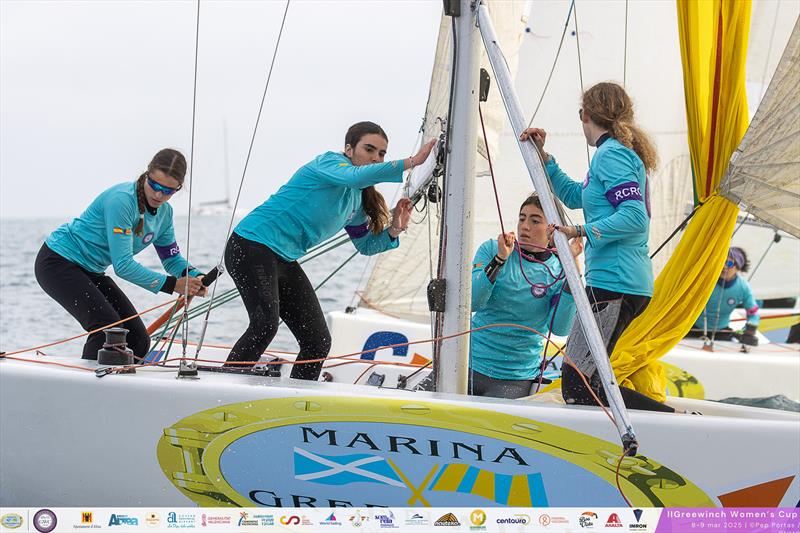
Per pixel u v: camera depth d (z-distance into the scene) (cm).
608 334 595
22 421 568
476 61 638
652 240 1203
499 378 734
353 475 556
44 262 722
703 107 662
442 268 643
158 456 561
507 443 558
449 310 638
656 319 648
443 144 647
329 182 680
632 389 637
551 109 1200
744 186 638
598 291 597
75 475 565
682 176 1199
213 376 594
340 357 646
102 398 563
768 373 1143
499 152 1157
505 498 556
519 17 1012
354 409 557
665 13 1186
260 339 674
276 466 557
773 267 1571
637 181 594
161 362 618
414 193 727
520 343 734
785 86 616
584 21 1198
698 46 663
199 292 704
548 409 563
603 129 617
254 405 558
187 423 558
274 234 686
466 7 635
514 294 722
